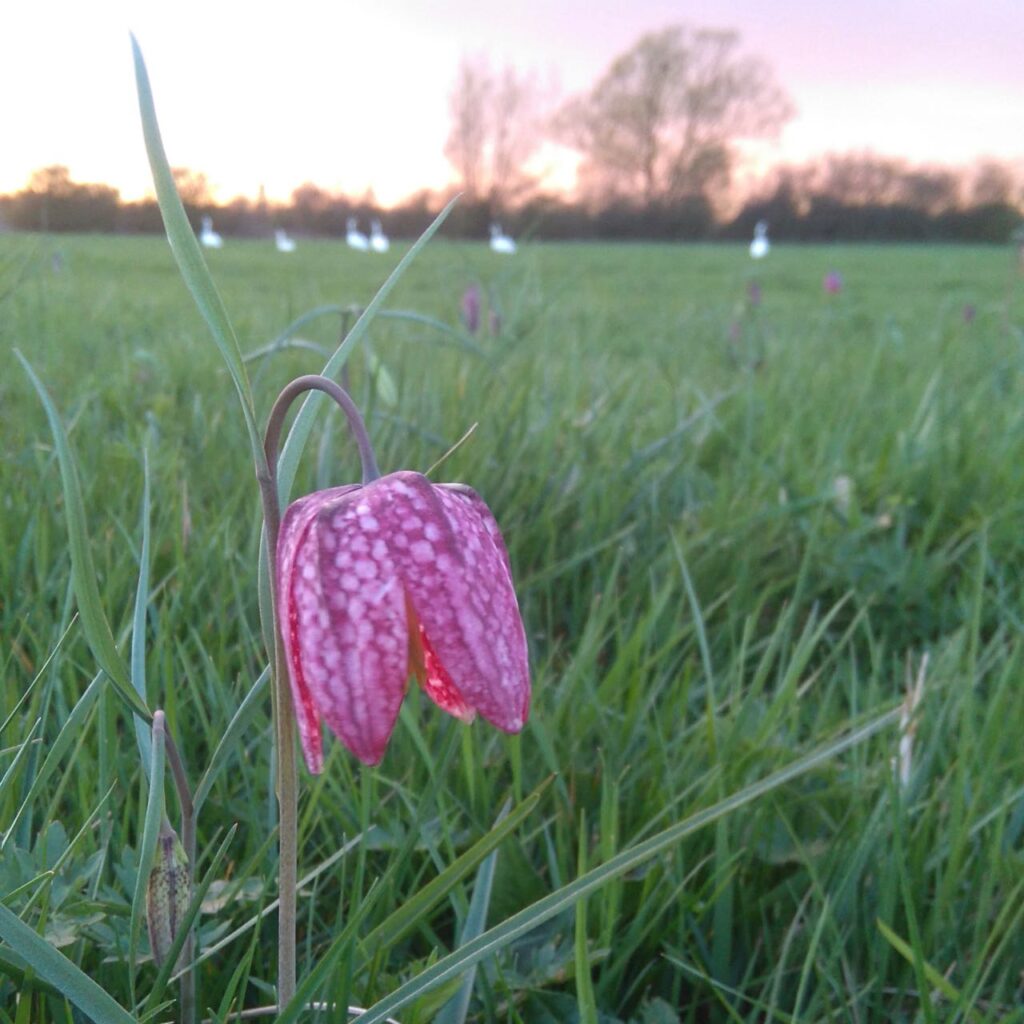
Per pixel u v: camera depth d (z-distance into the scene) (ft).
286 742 0.48
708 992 0.74
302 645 0.45
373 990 0.61
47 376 1.73
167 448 1.48
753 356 2.68
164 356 2.20
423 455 1.42
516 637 0.47
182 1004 0.58
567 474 1.50
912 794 0.86
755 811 0.83
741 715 0.87
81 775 0.73
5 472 1.22
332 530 0.45
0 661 0.80
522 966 0.73
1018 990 0.73
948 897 0.75
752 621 0.97
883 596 1.33
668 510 1.50
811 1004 0.67
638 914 0.72
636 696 0.94
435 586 0.45
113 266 4.55
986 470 1.69
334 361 0.49
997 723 0.93
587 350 2.71
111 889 0.64
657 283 6.91
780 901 0.79
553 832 0.86
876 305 6.06
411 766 0.85
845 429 1.86
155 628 0.92
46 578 1.05
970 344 3.31
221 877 0.76
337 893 0.77
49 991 0.54
